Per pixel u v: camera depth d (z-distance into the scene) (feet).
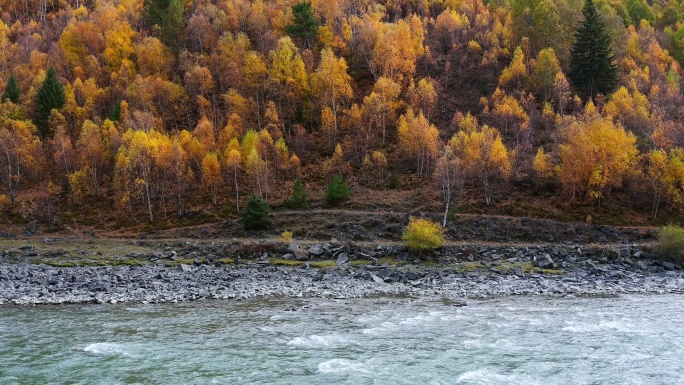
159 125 344.69
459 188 268.41
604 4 443.73
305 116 352.28
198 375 82.58
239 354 93.56
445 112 350.23
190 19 437.58
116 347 97.91
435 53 408.26
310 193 291.79
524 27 395.96
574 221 243.81
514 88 359.87
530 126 310.86
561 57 378.73
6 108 355.56
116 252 217.56
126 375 82.58
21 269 183.21
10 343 100.48
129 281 169.37
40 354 93.35
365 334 107.24
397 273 181.88
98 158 319.88
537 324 114.73
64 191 309.63
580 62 347.77
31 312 129.70
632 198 258.98
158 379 80.79
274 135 329.93
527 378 80.69
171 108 372.79
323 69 348.18
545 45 388.37
